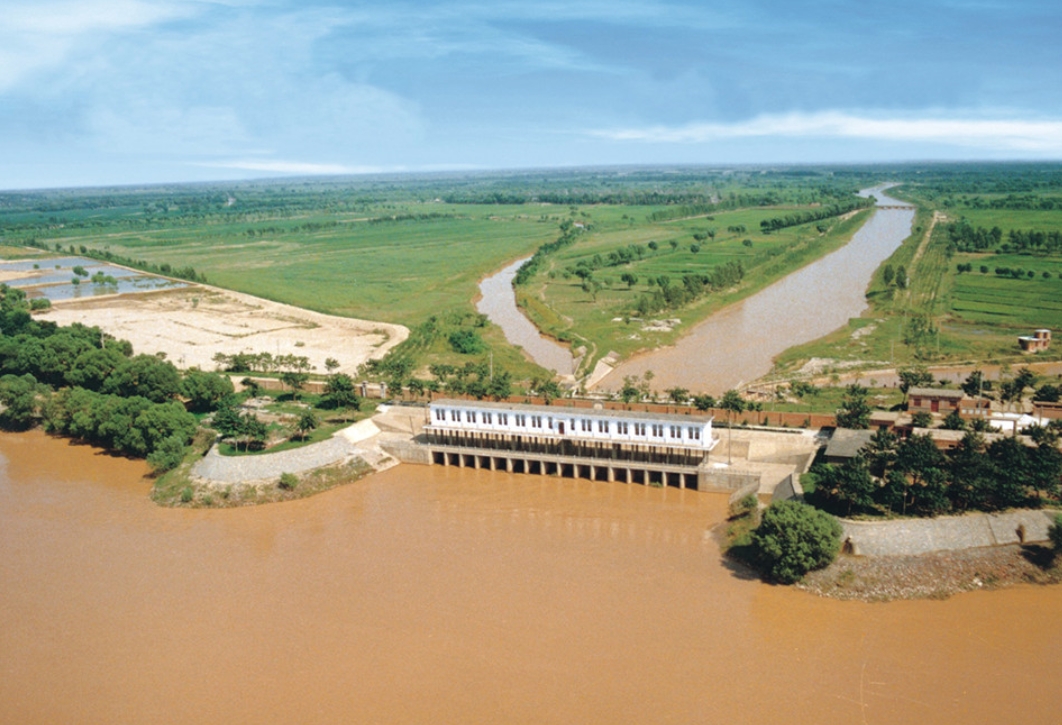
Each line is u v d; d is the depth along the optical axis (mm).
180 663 105312
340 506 155625
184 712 96062
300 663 104562
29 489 166375
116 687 101062
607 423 163125
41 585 126500
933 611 112750
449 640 108500
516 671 101625
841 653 104000
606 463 163625
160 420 177875
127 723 94500
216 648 108375
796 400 196000
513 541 138250
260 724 93625
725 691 97000
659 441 159875
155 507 156000
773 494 145625
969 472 129250
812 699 95375
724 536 137625
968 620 110500
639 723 92000
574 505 154000
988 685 97375
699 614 113625
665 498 156250
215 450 168000
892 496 128750
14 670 105062
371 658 105062
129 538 142625
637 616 113375
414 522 147375
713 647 105688
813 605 115250
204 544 139750
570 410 169375
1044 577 118812
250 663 104875
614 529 142500
